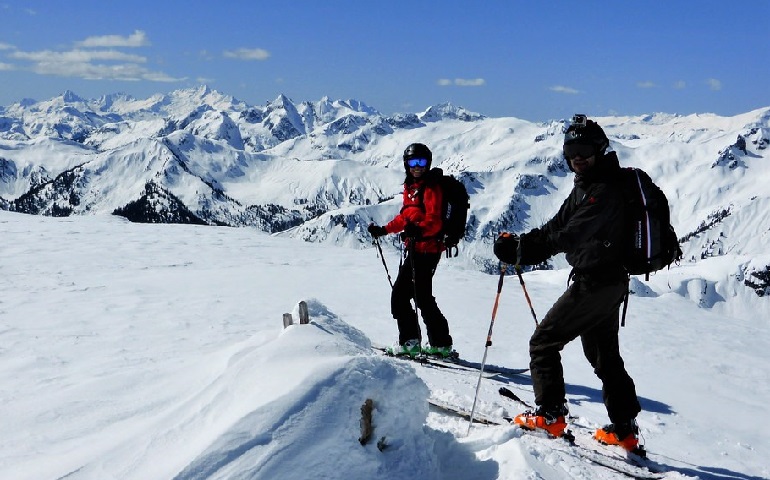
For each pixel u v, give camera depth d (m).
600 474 3.45
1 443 3.10
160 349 5.73
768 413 6.20
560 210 4.12
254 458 2.35
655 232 3.75
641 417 5.55
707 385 7.24
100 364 5.04
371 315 9.02
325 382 2.68
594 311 3.96
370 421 2.74
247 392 2.79
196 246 16.70
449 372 5.93
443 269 16.19
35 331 6.40
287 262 14.88
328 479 2.46
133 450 2.57
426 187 6.18
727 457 4.61
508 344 8.00
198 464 2.29
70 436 3.17
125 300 8.64
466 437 3.51
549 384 4.13
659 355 8.67
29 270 11.00
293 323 3.76
